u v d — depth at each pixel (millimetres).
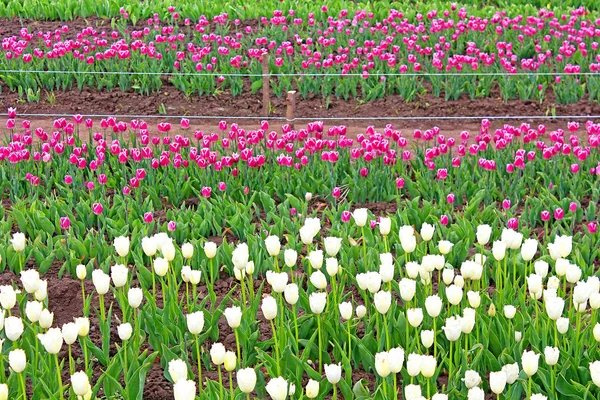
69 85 14602
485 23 15938
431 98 14281
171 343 6844
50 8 17750
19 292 6855
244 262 6527
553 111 13547
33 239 8961
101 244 8508
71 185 10211
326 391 6113
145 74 14297
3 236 8750
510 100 14203
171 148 10070
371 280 5895
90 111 13969
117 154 10531
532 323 6582
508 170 9742
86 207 9320
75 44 14180
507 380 5406
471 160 10656
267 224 9156
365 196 10070
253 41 16219
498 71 14820
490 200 9820
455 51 15938
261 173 10203
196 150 10086
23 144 10609
